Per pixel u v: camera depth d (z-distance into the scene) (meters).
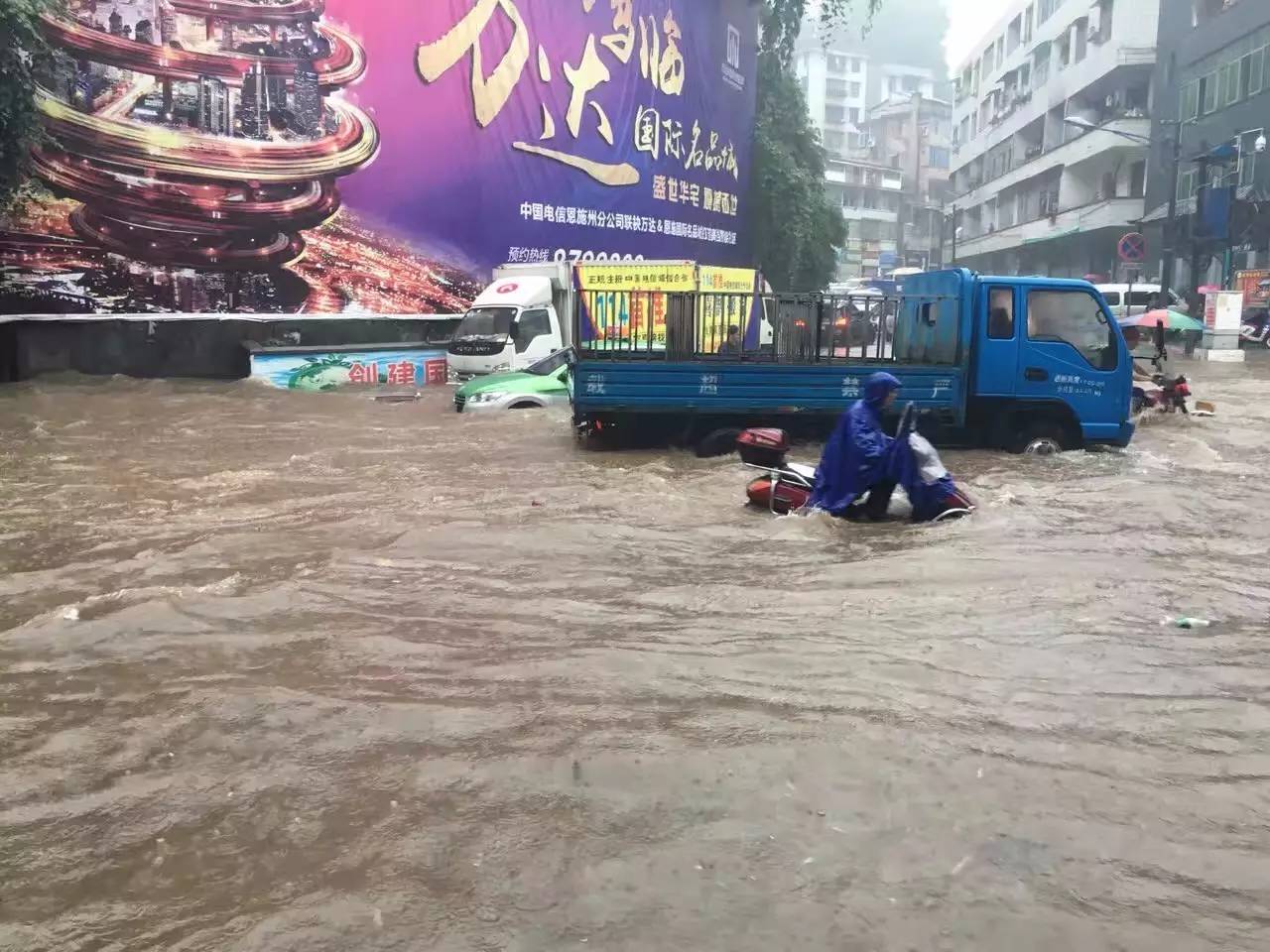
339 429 11.35
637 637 4.46
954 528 6.65
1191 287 32.50
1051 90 48.97
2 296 14.99
